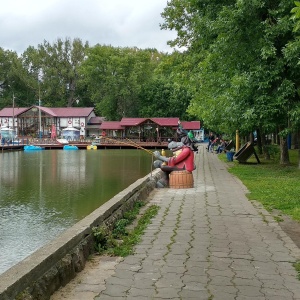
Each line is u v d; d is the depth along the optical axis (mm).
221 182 14641
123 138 66750
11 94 88062
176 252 5828
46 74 87438
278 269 5102
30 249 10766
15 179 25719
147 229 7277
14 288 3529
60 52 88375
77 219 14234
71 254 4871
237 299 4145
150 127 72812
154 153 13484
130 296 4199
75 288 4422
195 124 71875
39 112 78750
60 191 20547
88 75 76188
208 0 16562
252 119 15008
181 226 7520
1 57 87125
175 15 27062
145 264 5270
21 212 15453
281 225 7562
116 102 78375
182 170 13086
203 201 10438
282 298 4180
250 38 14508
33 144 63531
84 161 40031
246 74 14703
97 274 4879
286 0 13312
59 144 65188
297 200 9961
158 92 75438
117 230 6891
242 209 9227
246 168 19984
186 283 4590
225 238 6625
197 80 26781
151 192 12133
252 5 13648
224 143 39812
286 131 15125
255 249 5988
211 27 14977
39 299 3891
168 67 30141
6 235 12156
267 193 11336
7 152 55781
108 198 18312
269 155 26141
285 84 14234
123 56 74312
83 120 81375
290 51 12672
